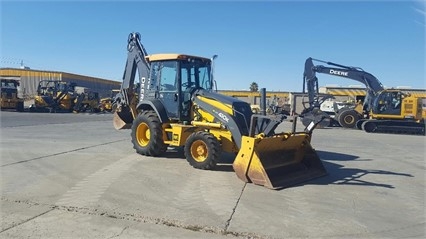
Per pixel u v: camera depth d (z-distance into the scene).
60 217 4.91
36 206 5.34
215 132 8.43
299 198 6.17
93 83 61.16
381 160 10.63
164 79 9.61
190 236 4.42
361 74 23.97
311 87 24.66
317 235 4.59
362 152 12.27
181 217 5.03
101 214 5.05
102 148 11.02
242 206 5.61
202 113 8.88
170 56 9.36
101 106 38.56
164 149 9.65
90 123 21.94
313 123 8.14
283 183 6.94
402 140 17.22
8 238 4.20
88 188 6.32
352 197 6.37
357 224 5.01
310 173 7.87
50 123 21.08
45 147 10.97
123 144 12.03
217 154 7.95
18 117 25.70
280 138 7.32
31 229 4.49
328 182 7.46
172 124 9.27
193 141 8.23
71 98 34.97
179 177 7.34
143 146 9.75
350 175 8.27
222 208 5.47
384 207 5.85
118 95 11.51
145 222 4.81
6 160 8.75
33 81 50.62
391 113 21.45
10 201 5.55
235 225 4.81
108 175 7.32
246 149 7.04
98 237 4.30
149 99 9.94
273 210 5.47
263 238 4.44
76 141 12.67
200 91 9.19
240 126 8.05
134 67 11.23
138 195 5.99
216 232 4.56
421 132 20.89
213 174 7.68
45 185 6.48
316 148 13.05
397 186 7.34
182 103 9.27
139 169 7.98
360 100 28.05
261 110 8.35
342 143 14.98
